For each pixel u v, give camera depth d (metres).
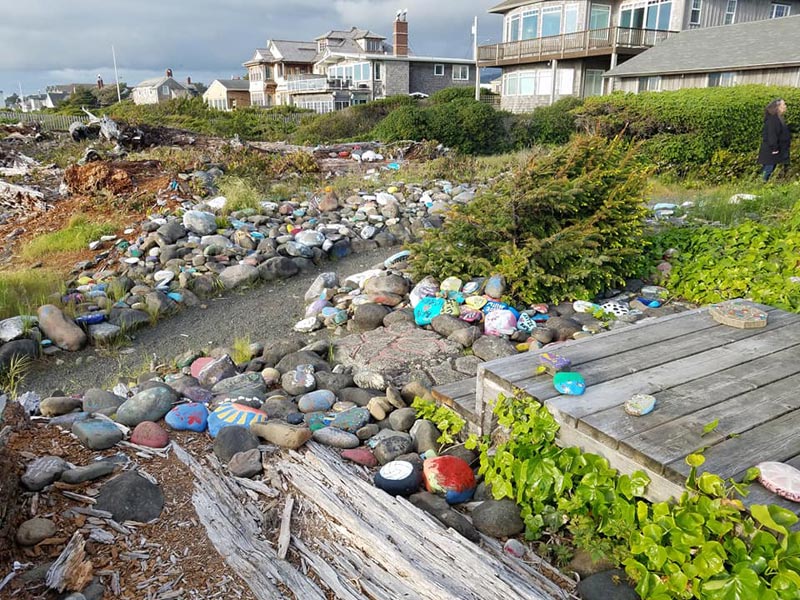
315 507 2.56
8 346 5.20
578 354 3.16
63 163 13.24
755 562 1.86
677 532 2.02
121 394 3.98
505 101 32.69
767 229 6.02
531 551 2.40
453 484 2.70
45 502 2.43
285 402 3.58
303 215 9.13
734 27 22.50
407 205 9.76
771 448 2.28
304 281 7.33
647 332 3.49
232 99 60.69
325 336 5.45
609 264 5.62
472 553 2.24
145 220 8.73
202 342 5.69
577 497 2.39
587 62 28.31
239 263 7.33
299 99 48.22
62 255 7.88
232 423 3.12
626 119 15.26
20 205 10.33
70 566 2.06
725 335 3.43
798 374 2.91
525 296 5.22
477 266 5.62
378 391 3.89
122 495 2.47
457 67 46.22
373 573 2.19
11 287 6.33
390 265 6.67
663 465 2.18
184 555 2.27
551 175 5.87
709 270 5.52
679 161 14.04
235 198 9.15
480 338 4.44
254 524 2.44
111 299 6.49
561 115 21.05
